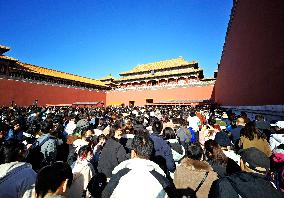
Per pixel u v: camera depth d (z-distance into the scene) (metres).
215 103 41.59
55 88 44.69
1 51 34.38
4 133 5.42
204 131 7.45
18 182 2.55
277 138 5.11
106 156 4.08
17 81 36.12
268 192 1.84
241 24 16.62
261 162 2.17
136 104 57.84
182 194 2.72
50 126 5.41
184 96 50.91
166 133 5.12
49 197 1.96
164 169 3.90
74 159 4.99
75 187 3.47
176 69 57.56
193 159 2.92
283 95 8.20
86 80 56.28
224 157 3.26
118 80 64.62
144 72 63.00
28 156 4.47
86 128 5.76
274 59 9.24
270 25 9.68
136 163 2.23
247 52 14.97
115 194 2.04
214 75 54.72
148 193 1.99
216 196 2.03
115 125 5.21
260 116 6.39
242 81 17.48
